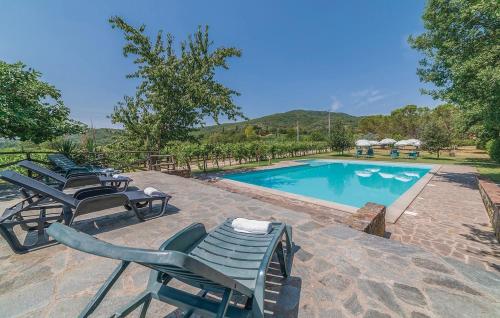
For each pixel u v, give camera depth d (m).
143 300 1.34
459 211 5.86
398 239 4.23
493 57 6.16
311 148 27.58
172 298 1.32
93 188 3.51
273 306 1.76
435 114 30.58
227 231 2.27
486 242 4.05
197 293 1.91
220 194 5.23
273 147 20.64
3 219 2.49
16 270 2.18
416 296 1.85
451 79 8.45
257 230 2.22
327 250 2.61
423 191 8.09
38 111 7.56
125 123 12.16
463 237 4.28
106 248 0.95
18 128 7.17
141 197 3.65
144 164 11.48
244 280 1.54
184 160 11.55
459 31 7.72
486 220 5.17
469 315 1.65
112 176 5.64
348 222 3.63
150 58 11.95
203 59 13.23
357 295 1.87
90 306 1.11
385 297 1.84
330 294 1.89
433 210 5.98
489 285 1.97
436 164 15.46
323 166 17.95
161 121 12.09
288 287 1.98
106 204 3.07
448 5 7.75
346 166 17.83
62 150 8.43
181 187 5.99
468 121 10.41
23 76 7.17
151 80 11.89
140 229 3.23
